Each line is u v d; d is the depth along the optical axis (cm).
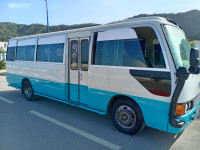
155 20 328
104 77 398
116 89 377
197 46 1434
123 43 367
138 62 343
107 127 421
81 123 446
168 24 341
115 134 384
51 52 551
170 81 298
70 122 452
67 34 494
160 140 358
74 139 361
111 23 406
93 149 324
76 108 575
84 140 357
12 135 376
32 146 332
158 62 317
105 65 397
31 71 638
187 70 285
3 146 331
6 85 1019
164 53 308
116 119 397
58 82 527
